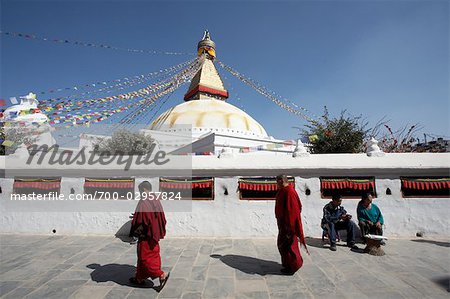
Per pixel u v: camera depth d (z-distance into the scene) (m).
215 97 36.03
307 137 14.46
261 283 4.97
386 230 8.34
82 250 6.99
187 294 4.52
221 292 4.60
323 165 8.58
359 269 5.68
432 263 6.04
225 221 8.53
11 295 4.46
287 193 5.56
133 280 4.93
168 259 6.29
